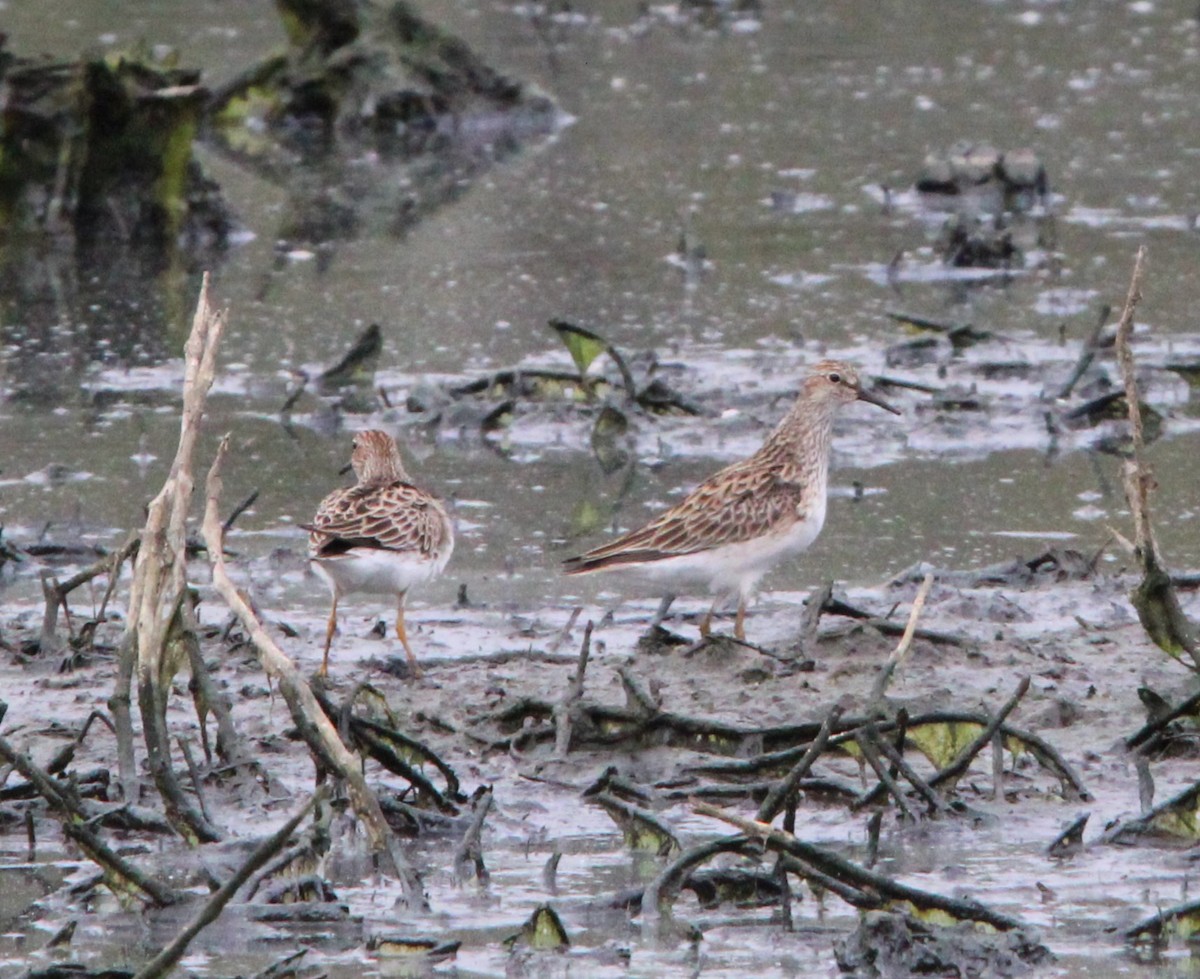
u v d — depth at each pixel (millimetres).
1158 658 11594
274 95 29188
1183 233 22953
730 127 28297
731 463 16125
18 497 14836
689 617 12789
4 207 23594
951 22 35000
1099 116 28391
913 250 22547
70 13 33125
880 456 16328
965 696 10969
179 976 7770
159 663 9102
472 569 13641
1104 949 7984
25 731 10461
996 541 14062
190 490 9203
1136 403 9602
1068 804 9609
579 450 16594
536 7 36344
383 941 8008
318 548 11570
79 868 8891
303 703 9031
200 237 23766
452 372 18188
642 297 20719
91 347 19172
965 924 8148
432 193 25672
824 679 11266
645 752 10227
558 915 8227
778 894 8547
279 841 7312
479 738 10406
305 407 17453
